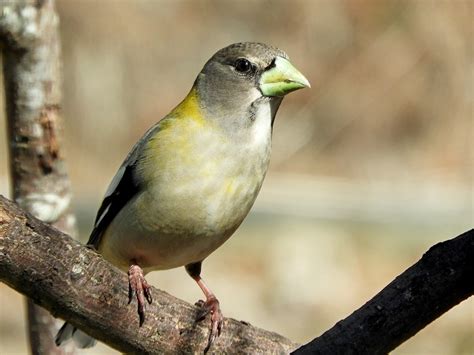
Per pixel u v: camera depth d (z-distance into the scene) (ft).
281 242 53.57
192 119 22.31
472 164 76.95
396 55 80.18
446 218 59.67
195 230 22.16
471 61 79.46
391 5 81.15
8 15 23.34
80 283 17.24
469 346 43.88
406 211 60.70
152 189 21.98
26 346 44.34
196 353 18.69
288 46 81.76
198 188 21.79
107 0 76.43
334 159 77.25
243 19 82.74
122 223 22.72
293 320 47.21
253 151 22.17
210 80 22.71
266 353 19.19
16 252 16.62
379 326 16.57
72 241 17.25
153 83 77.56
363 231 55.47
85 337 24.02
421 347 43.80
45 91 23.97
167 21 80.12
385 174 75.97
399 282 16.60
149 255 23.09
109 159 73.87
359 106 78.89
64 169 24.41
